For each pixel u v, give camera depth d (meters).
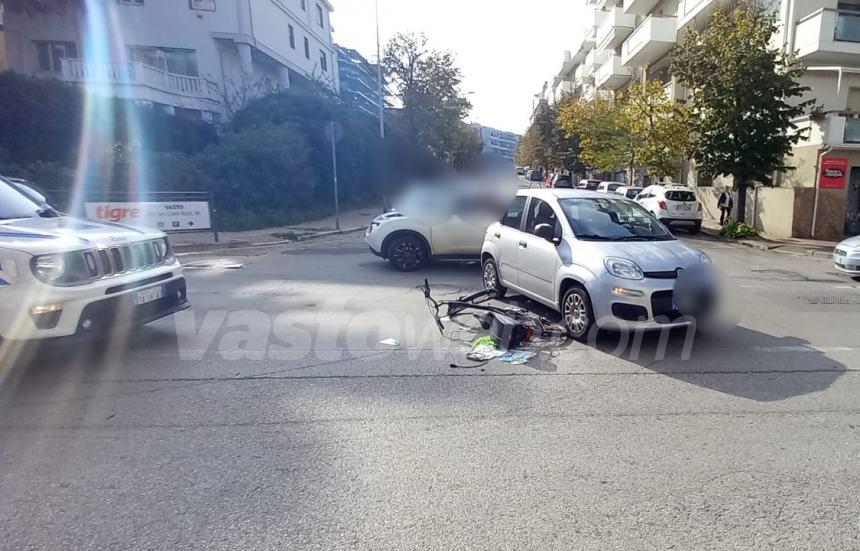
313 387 4.02
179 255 11.24
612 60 31.58
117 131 18.42
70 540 2.32
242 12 24.69
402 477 2.83
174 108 22.95
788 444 3.22
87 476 2.82
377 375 4.27
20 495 2.64
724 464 2.99
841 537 2.38
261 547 2.29
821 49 15.39
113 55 24.12
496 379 4.21
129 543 2.30
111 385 4.04
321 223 18.03
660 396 3.92
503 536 2.37
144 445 3.15
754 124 13.77
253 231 15.28
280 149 18.33
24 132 16.52
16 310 3.83
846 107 16.62
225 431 3.32
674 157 19.81
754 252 12.67
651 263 4.90
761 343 5.19
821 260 11.38
